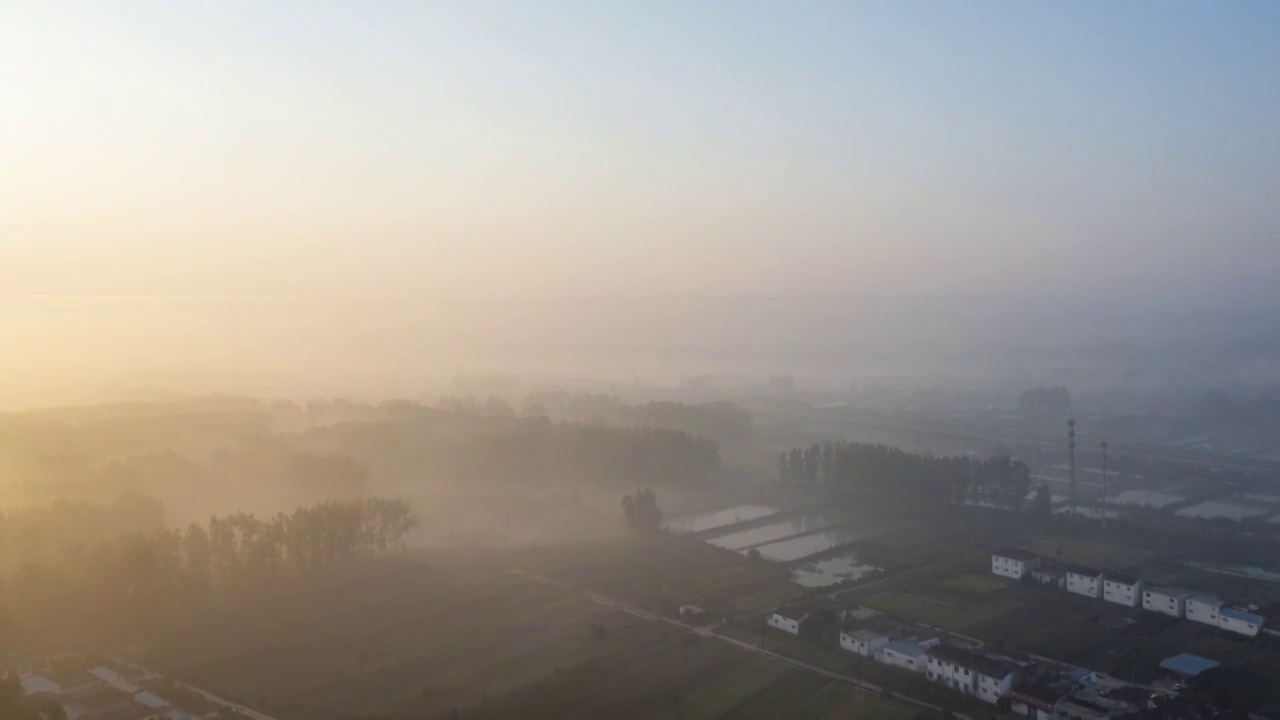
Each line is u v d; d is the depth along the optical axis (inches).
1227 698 3651.6
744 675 4013.3
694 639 4426.7
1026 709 3619.6
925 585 5300.2
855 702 3737.7
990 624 4623.5
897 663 4128.9
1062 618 4724.4
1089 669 4040.4
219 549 5172.2
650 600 5024.6
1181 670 3971.5
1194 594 4835.1
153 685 3929.6
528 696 3786.9
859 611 4813.0
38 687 3868.1
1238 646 4293.8
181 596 4901.6
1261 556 5826.8
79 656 4252.0
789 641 4434.1
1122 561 5703.7
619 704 3713.1
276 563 5285.4
